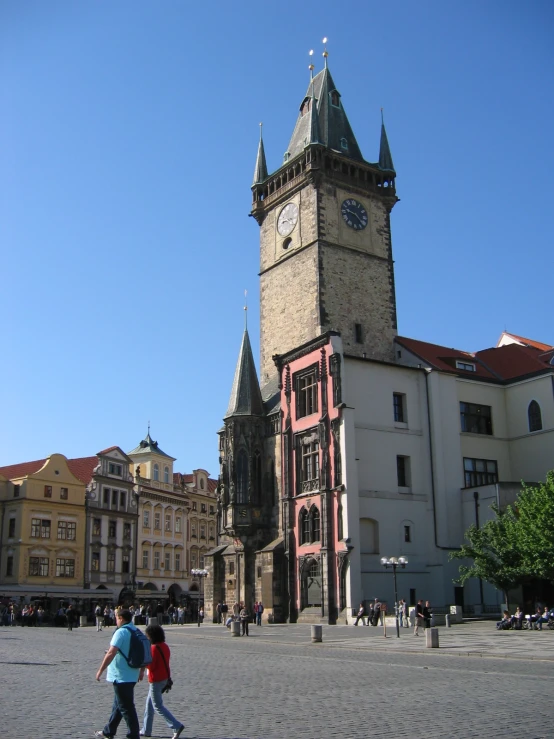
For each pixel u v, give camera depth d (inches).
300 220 3122.5
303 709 723.4
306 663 1224.2
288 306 3107.8
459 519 2608.3
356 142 3385.8
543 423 2778.1
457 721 645.3
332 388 2496.3
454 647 1421.0
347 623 2282.2
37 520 3838.6
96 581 4082.2
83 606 3900.1
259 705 753.6
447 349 3154.5
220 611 2842.0
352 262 3078.2
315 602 2464.3
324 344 2559.1
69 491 4018.2
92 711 718.5
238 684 935.7
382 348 3051.2
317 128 3117.6
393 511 2503.7
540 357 2977.4
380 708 723.4
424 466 2625.5
